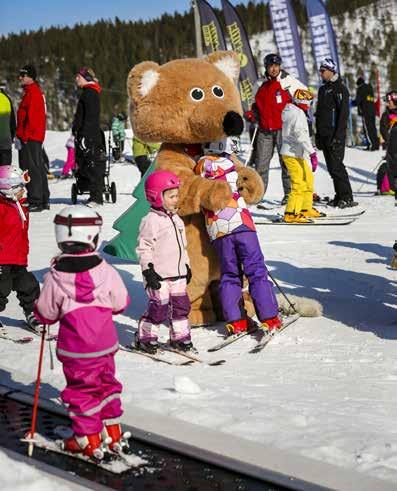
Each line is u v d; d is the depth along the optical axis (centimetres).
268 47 10288
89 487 367
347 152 2556
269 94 1507
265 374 562
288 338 665
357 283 886
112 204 1670
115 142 2628
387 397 510
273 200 1750
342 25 10781
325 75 1526
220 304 721
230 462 391
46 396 498
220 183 657
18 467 388
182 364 589
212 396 497
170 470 391
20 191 685
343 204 1551
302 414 463
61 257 420
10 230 681
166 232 618
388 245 1124
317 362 595
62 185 2102
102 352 412
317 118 1545
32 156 1495
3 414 473
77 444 409
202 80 690
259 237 1207
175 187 621
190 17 9481
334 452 405
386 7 11119
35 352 608
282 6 2808
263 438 425
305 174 1352
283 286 865
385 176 1770
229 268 676
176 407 470
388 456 400
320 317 733
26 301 699
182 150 708
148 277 604
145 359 604
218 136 686
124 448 412
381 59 9950
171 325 631
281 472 379
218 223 673
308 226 1330
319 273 936
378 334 675
